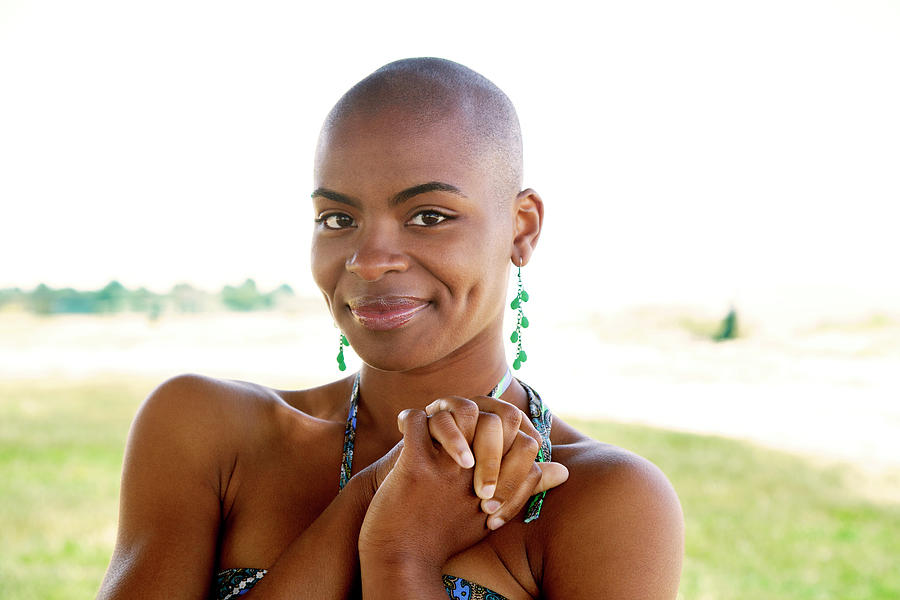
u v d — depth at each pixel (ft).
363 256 4.01
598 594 3.91
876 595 17.16
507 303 4.74
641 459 4.23
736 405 33.60
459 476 3.82
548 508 4.10
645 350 43.55
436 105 4.07
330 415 4.84
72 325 57.21
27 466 26.84
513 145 4.37
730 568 18.69
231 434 4.48
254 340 51.62
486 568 4.03
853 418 31.45
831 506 22.84
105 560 18.89
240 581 4.23
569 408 33.73
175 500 4.29
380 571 3.74
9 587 16.97
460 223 4.09
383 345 4.11
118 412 36.06
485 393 4.52
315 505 4.42
